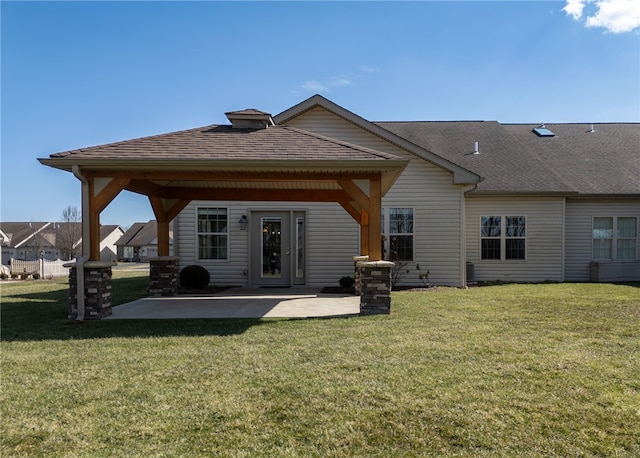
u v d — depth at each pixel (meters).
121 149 6.94
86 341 5.21
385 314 6.95
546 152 15.32
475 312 7.04
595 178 13.77
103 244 51.56
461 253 11.81
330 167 6.69
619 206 13.41
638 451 2.54
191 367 4.11
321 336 5.37
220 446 2.63
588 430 2.80
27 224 51.34
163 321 6.51
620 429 2.80
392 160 6.63
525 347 4.73
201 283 10.97
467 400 3.26
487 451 2.55
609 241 13.43
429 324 6.06
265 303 8.53
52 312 7.54
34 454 2.54
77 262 6.59
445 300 8.52
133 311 7.48
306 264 11.95
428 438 2.71
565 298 8.62
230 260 11.97
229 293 10.38
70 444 2.66
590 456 2.49
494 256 12.94
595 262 13.07
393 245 11.96
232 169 6.81
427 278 11.88
